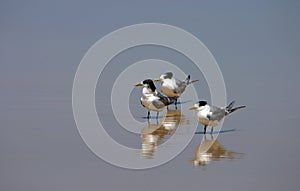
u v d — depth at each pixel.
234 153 12.14
